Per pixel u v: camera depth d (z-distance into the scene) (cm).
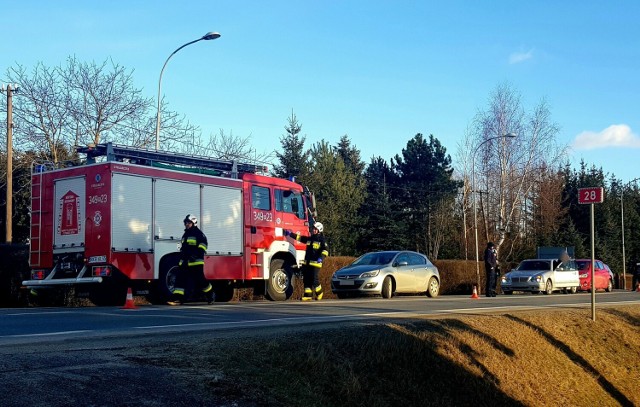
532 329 1345
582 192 1493
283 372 820
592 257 1518
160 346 841
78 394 625
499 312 1485
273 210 1953
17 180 3812
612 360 1396
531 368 1212
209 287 1650
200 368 761
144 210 1645
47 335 941
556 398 1173
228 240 1820
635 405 1295
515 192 4662
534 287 2873
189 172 1759
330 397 828
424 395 975
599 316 1557
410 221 5794
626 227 6306
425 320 1222
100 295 1686
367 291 2042
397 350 1018
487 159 4738
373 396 886
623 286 5144
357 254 5359
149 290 1688
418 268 2222
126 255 1599
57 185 1678
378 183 5878
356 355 961
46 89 3438
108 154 1633
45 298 1942
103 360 739
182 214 1723
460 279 3572
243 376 767
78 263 1636
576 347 1366
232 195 1844
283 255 2000
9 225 3056
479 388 1068
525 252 5172
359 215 5459
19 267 2112
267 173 2028
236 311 1407
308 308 1518
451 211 5622
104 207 1588
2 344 837
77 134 3472
